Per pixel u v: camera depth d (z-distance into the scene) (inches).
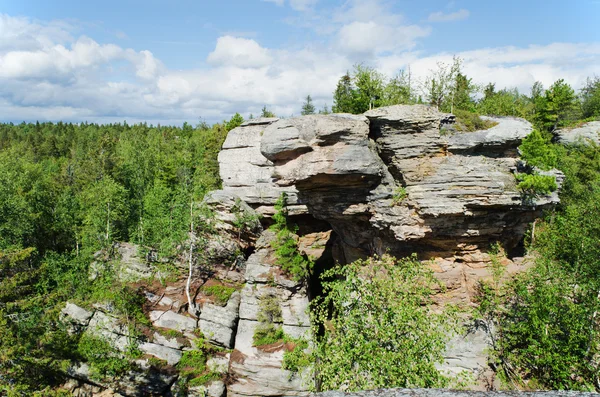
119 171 2514.8
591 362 799.7
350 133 1170.0
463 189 1055.6
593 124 2182.6
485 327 1016.9
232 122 2874.0
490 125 1154.0
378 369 611.2
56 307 1032.8
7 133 5718.5
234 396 1222.9
